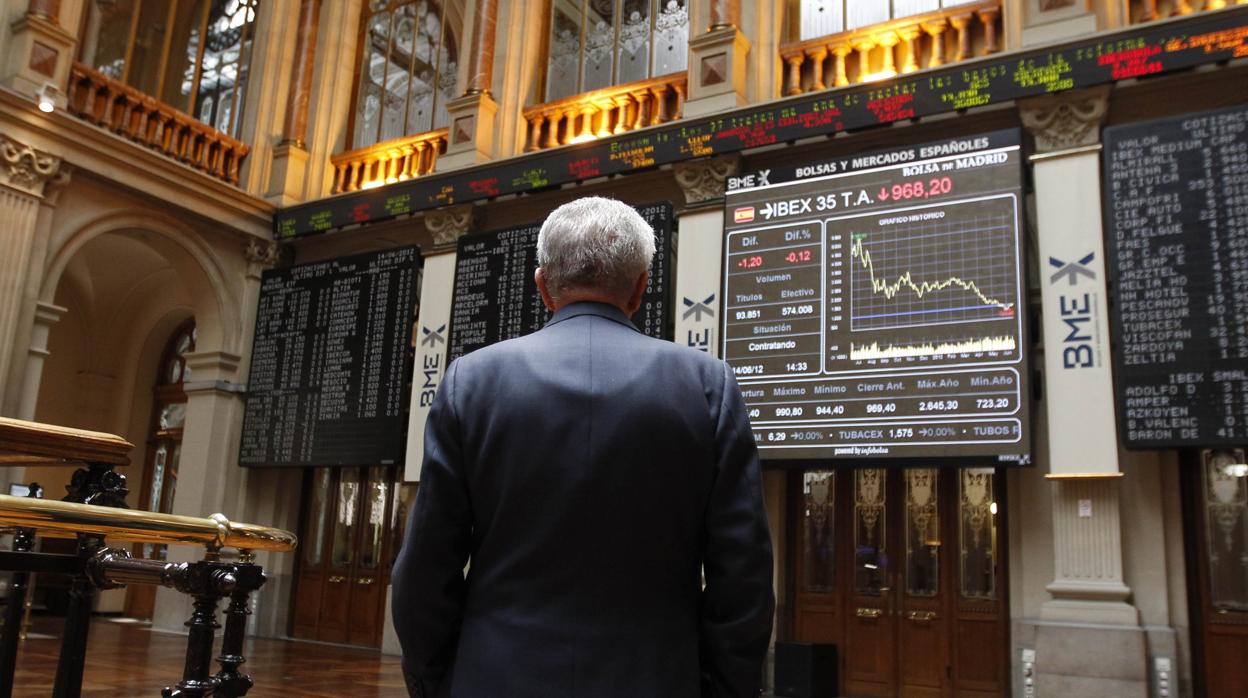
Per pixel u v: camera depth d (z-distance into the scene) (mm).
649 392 1332
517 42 9789
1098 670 5949
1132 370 6133
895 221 7133
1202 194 6121
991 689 6746
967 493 7176
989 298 6684
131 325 12594
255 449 10047
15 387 8141
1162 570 6094
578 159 8648
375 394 9414
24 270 8250
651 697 1204
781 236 7566
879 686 7145
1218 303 5953
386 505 9773
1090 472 6191
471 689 1225
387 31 11141
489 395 1352
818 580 7551
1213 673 6020
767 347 7422
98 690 5641
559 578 1253
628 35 9375
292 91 10922
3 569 1530
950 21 7527
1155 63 6359
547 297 1535
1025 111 6926
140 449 12297
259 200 10430
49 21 8539
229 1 11062
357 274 9836
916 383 6816
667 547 1289
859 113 7387
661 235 8023
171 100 10305
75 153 8719
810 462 7082
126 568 1589
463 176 9273
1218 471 6266
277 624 10031
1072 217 6578
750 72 8312
